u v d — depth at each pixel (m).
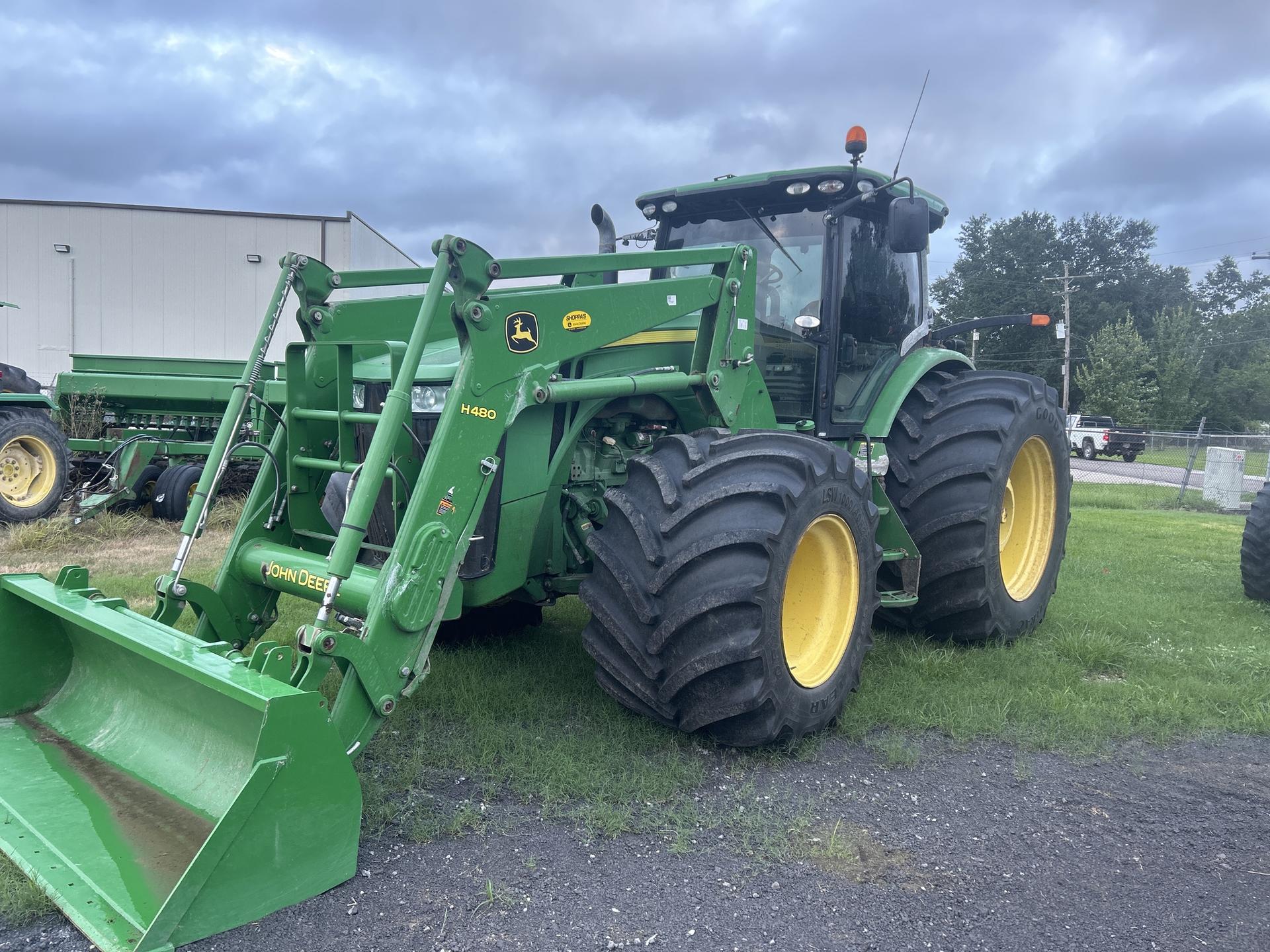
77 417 9.64
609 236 4.90
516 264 3.23
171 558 7.04
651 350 4.06
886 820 3.04
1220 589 6.75
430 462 2.97
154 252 18.94
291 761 2.35
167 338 19.08
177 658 2.62
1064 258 56.50
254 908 2.31
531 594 3.91
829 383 4.55
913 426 4.93
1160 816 3.15
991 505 4.66
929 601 4.84
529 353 3.24
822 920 2.44
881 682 4.32
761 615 3.20
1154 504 14.84
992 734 3.80
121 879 2.38
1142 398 44.31
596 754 3.37
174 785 2.80
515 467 3.56
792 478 3.39
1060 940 2.40
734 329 4.00
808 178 4.47
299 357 3.72
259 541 3.64
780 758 3.47
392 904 2.43
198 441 10.17
